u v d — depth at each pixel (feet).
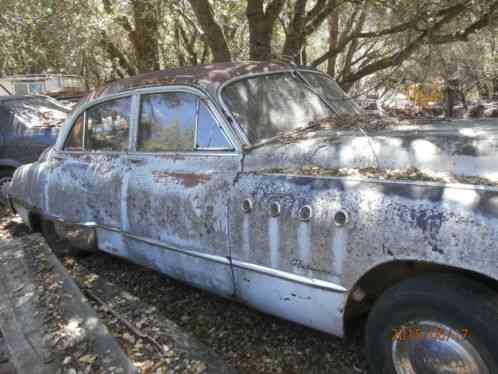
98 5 31.73
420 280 7.25
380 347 7.83
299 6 23.98
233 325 10.87
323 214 8.13
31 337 9.40
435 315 7.00
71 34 29.12
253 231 9.22
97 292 12.15
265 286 9.26
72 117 14.90
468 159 7.80
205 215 10.15
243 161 9.92
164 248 11.35
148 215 11.56
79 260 15.69
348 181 8.17
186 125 11.18
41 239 15.12
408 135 9.04
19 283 11.84
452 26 24.04
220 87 10.77
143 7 29.91
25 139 23.26
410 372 7.54
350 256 7.79
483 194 6.80
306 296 8.59
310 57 50.11
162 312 11.73
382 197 7.59
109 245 13.17
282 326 10.65
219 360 8.85
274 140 10.23
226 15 37.29
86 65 42.96
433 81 27.99
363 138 9.22
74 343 9.12
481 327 6.58
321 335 10.19
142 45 31.89
